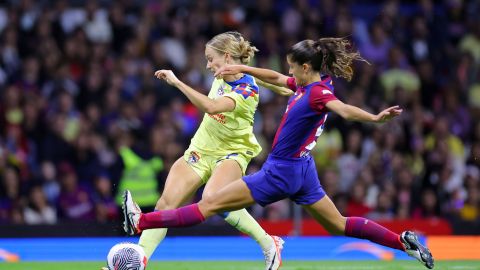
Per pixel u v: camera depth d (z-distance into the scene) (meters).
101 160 43.59
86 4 54.47
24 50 49.03
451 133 50.75
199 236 37.50
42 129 45.22
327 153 45.53
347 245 36.53
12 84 47.41
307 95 22.05
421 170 45.53
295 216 38.81
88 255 36.34
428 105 53.16
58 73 47.69
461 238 36.69
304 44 22.33
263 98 49.19
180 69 50.12
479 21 58.12
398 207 42.94
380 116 20.52
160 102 47.66
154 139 41.66
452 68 55.72
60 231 36.75
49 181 42.31
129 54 49.41
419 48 55.62
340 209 41.72
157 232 24.39
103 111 45.88
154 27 52.06
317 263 33.59
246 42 25.25
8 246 35.88
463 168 47.62
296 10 54.22
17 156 43.19
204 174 25.31
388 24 55.44
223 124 24.88
